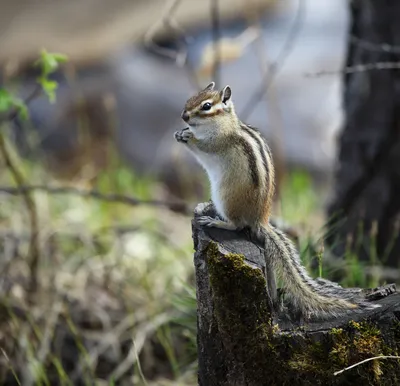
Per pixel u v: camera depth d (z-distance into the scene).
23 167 16.94
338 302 7.68
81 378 11.56
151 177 19.56
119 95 22.52
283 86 23.33
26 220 14.62
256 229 8.35
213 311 7.64
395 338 7.46
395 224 12.23
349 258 11.60
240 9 24.83
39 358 11.35
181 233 15.88
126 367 11.44
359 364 7.32
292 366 7.36
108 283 13.30
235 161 8.59
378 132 12.90
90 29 23.50
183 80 23.20
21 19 22.83
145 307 12.75
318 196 18.83
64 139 21.53
